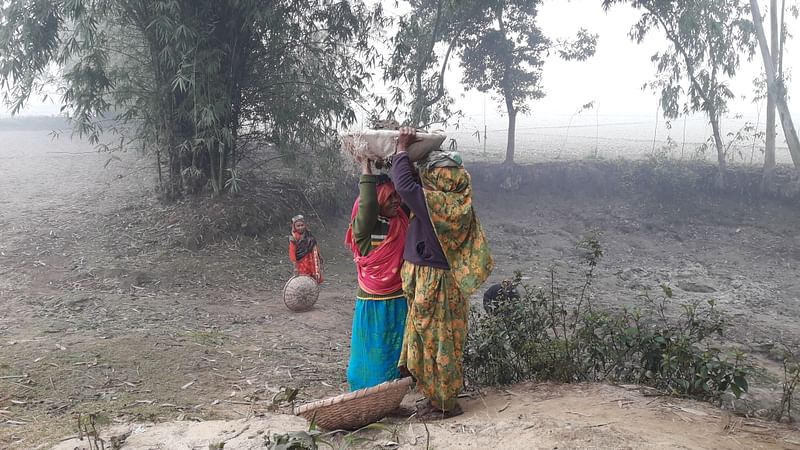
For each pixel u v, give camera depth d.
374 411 4.43
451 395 4.71
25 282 10.76
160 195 15.03
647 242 16.81
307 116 14.39
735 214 17.55
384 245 4.90
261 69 14.35
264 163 16.22
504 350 5.71
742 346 10.06
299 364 7.43
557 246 16.53
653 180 18.61
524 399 4.93
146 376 6.34
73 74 12.58
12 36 12.25
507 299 6.23
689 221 17.48
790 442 3.98
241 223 14.22
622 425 4.09
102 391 5.80
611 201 18.50
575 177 19.03
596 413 4.39
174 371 6.58
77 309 9.58
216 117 12.87
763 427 4.30
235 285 12.02
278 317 10.20
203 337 8.20
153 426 4.35
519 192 19.08
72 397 5.57
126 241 13.16
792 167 18.67
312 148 15.37
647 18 17.70
